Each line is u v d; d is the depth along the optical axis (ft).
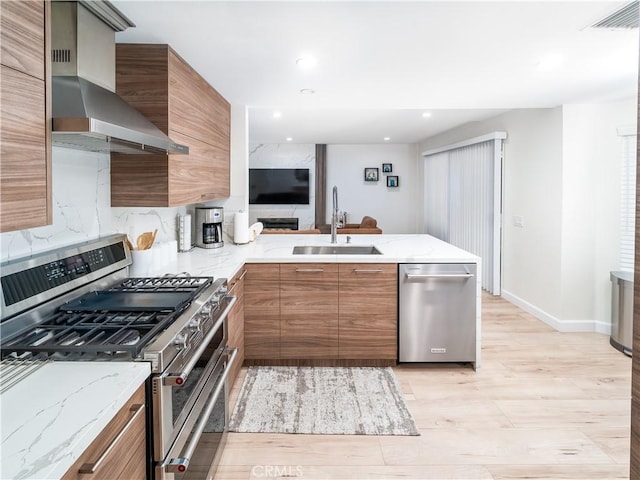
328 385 9.34
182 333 4.60
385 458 6.84
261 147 29.58
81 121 4.17
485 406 8.46
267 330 10.11
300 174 29.45
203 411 5.37
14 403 3.15
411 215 30.14
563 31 7.00
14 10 3.41
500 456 6.87
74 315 4.99
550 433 7.52
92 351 3.89
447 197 22.88
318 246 12.09
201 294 6.06
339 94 11.22
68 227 6.12
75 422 2.90
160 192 7.31
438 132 23.58
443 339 10.09
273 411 8.25
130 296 5.76
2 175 3.29
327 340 10.11
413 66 8.81
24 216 3.59
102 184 7.11
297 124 20.68
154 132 6.19
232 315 8.63
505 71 9.23
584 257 13.12
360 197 30.07
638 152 3.56
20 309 4.47
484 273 18.22
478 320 10.04
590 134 12.81
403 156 29.91
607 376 9.86
